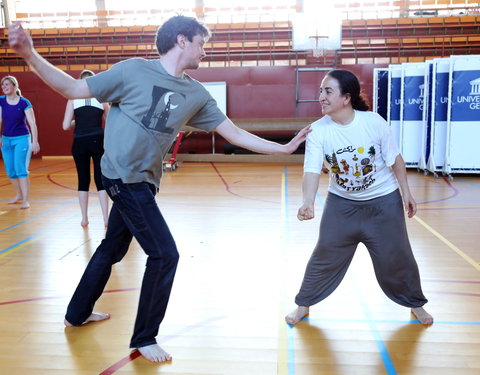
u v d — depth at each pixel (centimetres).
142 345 200
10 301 265
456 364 193
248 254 352
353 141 204
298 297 237
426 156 780
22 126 533
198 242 387
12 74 1126
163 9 1414
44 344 214
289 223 450
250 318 240
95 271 224
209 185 702
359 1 1382
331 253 225
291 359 199
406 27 1282
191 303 260
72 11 1429
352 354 202
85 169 437
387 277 226
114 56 1263
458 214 480
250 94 1097
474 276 297
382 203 215
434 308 249
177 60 187
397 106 842
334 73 199
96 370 191
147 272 195
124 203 192
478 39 1221
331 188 224
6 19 1388
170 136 194
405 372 187
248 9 1395
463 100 712
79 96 179
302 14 1049
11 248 375
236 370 190
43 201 589
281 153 214
